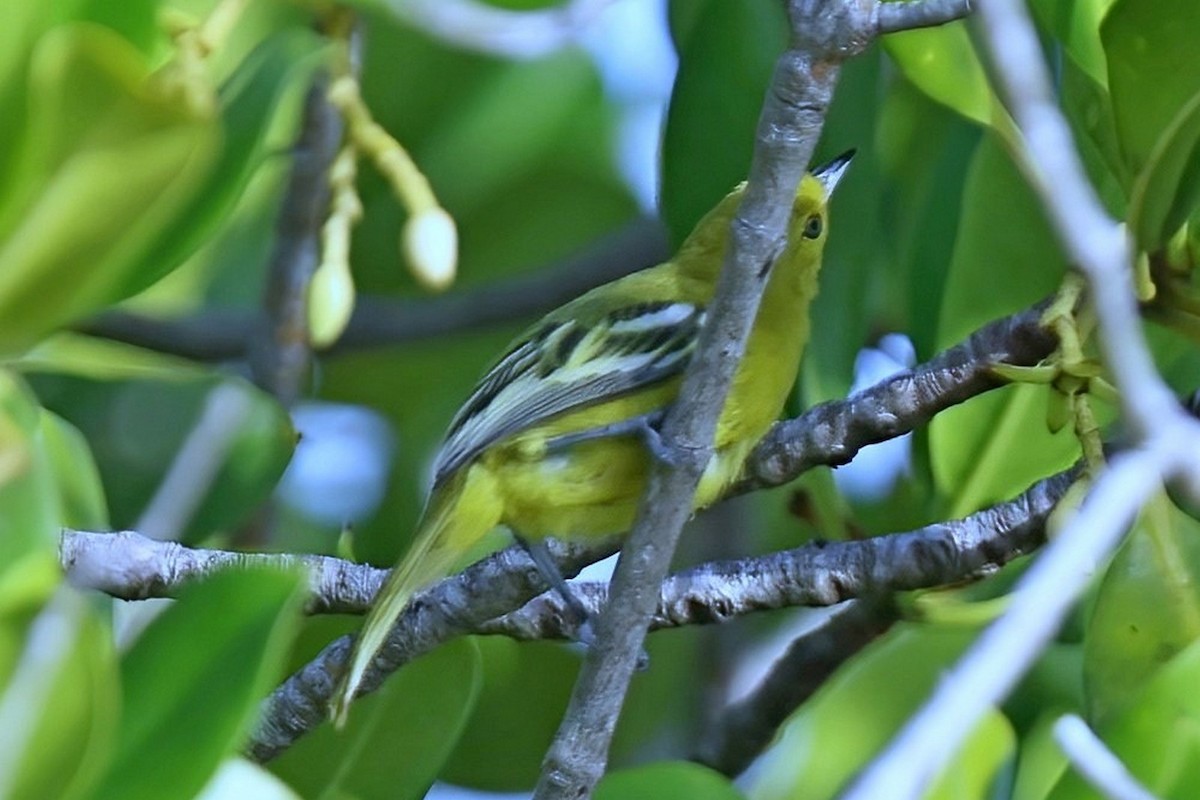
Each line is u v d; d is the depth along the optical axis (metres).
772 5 3.27
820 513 3.24
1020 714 3.26
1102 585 3.20
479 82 3.37
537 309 3.38
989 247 3.25
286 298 3.30
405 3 3.19
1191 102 3.19
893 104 3.30
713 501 3.24
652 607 3.16
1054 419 3.21
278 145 3.31
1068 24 3.22
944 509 3.25
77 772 3.08
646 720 3.33
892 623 3.25
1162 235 3.20
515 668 3.30
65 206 3.10
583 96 3.39
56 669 3.08
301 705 3.22
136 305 3.36
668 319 3.25
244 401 3.25
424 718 3.22
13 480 3.10
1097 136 3.23
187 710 3.10
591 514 3.24
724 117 3.27
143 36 3.11
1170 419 3.10
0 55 3.10
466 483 3.23
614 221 3.40
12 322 3.10
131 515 3.27
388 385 3.38
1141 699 3.15
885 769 3.07
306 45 3.15
